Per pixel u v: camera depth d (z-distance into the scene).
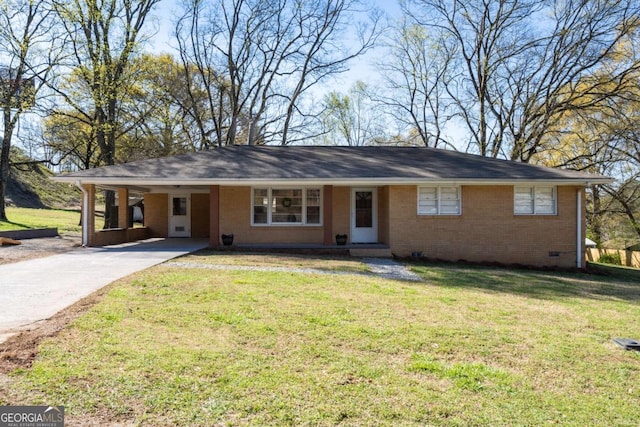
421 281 8.93
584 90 22.05
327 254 13.55
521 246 13.80
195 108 26.92
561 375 4.09
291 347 4.50
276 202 15.14
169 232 19.05
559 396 3.65
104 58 20.80
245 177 13.32
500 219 13.82
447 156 16.38
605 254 20.59
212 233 14.10
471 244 13.80
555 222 13.80
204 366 3.92
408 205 13.78
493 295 7.70
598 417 3.31
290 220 15.16
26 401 3.20
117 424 2.96
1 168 21.73
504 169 14.26
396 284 8.30
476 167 14.47
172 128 27.27
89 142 23.31
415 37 27.34
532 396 3.62
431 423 3.12
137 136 24.78
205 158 15.52
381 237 15.07
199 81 30.20
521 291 8.31
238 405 3.27
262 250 13.76
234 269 9.20
